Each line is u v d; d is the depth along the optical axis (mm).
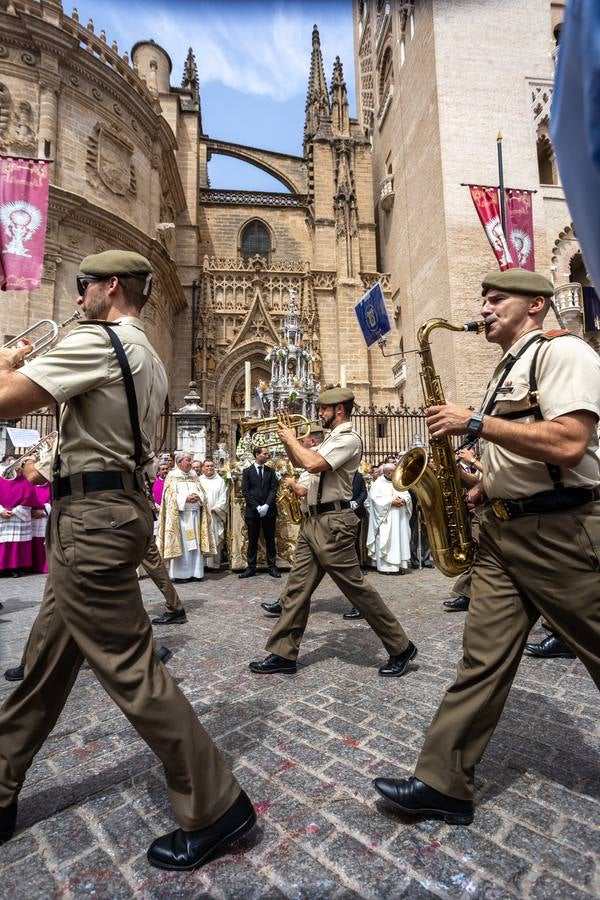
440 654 4234
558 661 4094
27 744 2002
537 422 1902
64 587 1827
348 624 5246
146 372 2061
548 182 20062
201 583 7961
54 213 16109
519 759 2557
